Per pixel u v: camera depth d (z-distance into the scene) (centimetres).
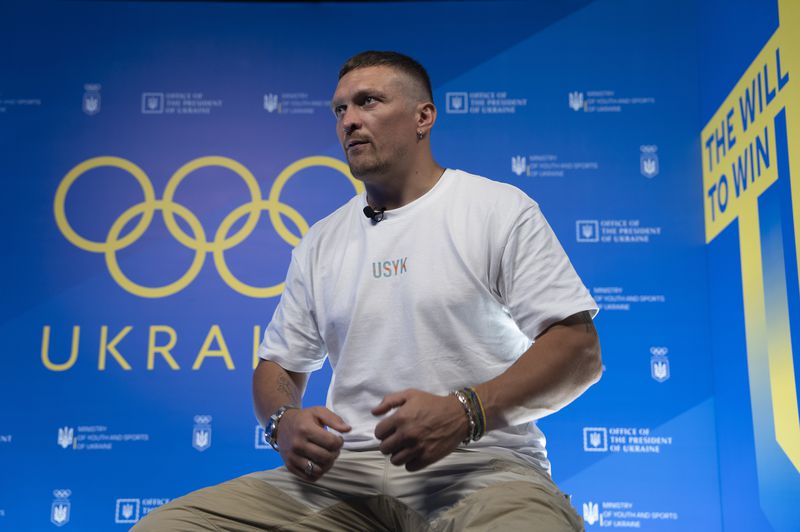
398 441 172
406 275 211
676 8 425
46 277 401
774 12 311
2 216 407
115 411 388
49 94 422
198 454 386
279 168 418
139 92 424
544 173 412
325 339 223
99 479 381
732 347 359
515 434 205
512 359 210
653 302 395
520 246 207
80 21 430
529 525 169
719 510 373
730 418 362
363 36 432
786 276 297
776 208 307
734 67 357
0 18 427
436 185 224
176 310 401
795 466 288
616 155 412
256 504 194
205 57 429
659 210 405
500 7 431
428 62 428
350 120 225
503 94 422
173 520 185
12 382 389
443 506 186
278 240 411
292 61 430
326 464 183
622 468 379
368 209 225
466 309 206
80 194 411
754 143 332
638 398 386
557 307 198
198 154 418
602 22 426
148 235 408
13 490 378
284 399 214
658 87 418
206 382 394
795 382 289
